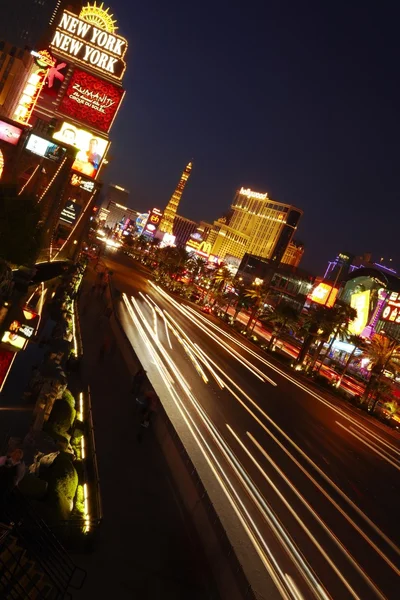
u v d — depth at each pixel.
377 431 71.19
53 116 78.19
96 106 79.25
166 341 63.84
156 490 24.22
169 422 29.77
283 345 130.88
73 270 57.94
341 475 39.84
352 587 22.69
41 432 22.69
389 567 26.50
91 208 73.50
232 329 115.38
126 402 34.66
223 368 62.44
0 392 26.06
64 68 78.81
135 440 28.94
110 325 57.75
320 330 107.69
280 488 30.69
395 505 38.88
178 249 188.12
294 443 42.47
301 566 22.45
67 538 17.05
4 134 41.12
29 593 13.09
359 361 125.75
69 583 15.24
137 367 41.09
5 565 12.41
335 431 56.19
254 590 18.88
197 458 29.47
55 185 42.84
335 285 164.12
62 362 32.53
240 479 29.17
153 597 16.81
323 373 116.56
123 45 79.81
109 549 18.41
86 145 77.44
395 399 100.75
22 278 22.05
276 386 67.44
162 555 19.39
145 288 123.56
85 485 20.66
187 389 44.66
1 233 27.00
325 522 28.70
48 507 16.70
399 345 87.50
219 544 19.89
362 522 31.42
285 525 25.88
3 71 110.06
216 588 18.30
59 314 45.41
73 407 25.75
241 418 42.84
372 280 150.12
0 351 22.11
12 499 14.67
